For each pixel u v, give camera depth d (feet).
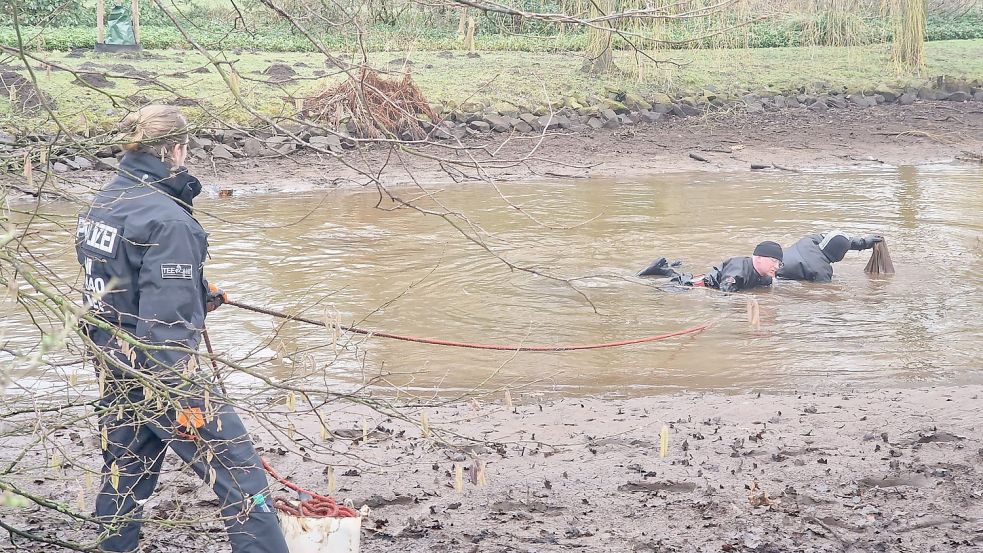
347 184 58.90
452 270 38.37
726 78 94.38
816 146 74.23
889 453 21.04
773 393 25.50
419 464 20.54
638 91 86.63
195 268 13.73
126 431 14.17
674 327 31.53
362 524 17.89
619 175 63.93
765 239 44.21
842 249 37.65
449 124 73.31
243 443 13.83
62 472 19.74
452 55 98.17
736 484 19.56
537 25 110.83
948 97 95.61
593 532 17.63
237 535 13.76
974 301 34.47
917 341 29.99
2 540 16.71
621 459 20.83
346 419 23.20
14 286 9.51
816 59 105.19
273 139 64.90
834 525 17.85
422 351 28.73
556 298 34.68
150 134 13.82
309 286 35.58
